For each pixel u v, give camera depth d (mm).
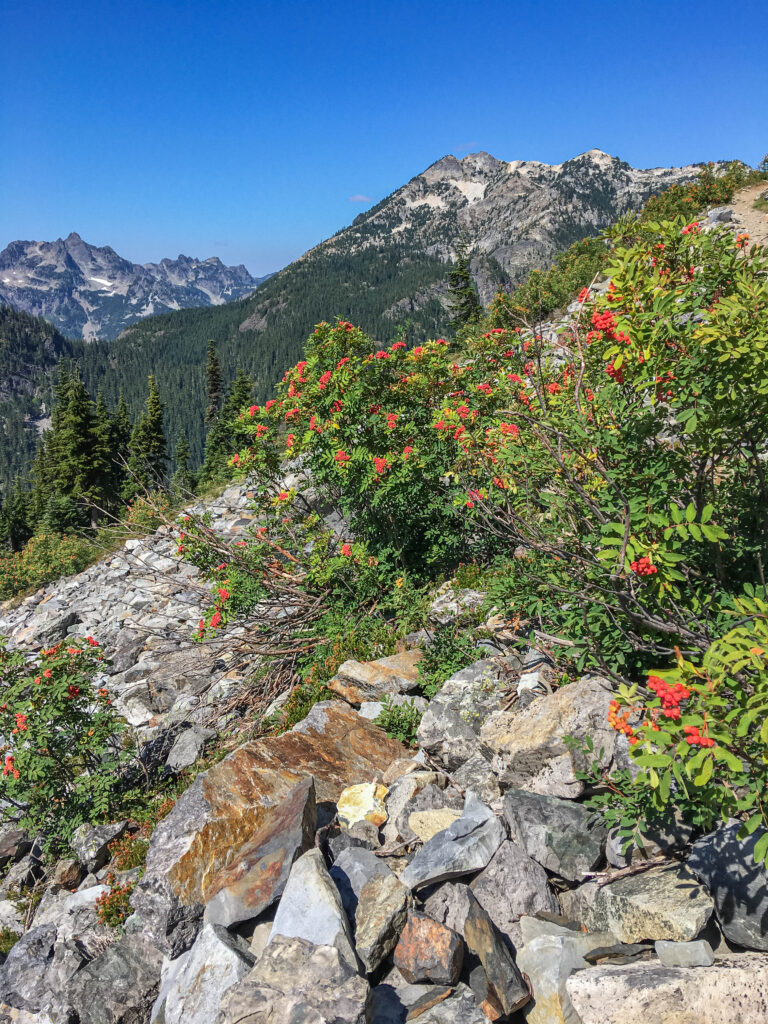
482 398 9047
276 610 10969
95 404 47250
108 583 21000
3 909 7598
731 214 21016
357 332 10617
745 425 4105
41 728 8148
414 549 10625
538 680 5641
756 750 2750
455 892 3965
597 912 3562
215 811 5379
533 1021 3195
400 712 6742
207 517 11297
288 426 11266
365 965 3645
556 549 4230
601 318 4344
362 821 5148
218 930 4234
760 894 3051
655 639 4414
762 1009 2707
